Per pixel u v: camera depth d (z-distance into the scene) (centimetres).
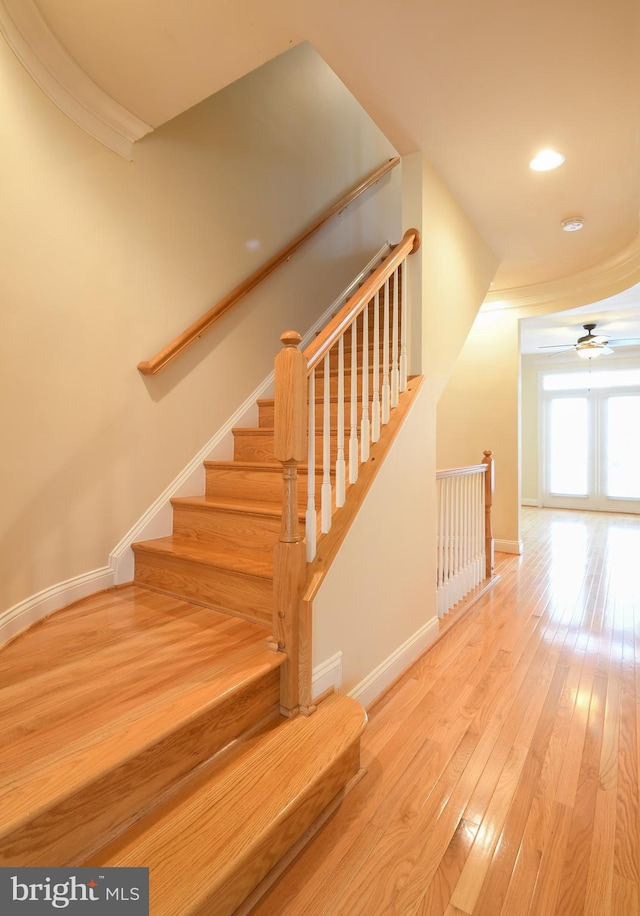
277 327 316
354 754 147
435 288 252
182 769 119
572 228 312
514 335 457
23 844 88
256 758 129
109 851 99
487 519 379
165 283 233
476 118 211
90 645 156
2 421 158
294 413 149
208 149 259
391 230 467
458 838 128
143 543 221
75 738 108
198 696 126
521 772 154
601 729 178
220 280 268
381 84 191
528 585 366
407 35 167
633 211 291
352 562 179
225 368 273
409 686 208
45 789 92
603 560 446
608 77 186
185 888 91
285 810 111
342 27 162
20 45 156
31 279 168
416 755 162
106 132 198
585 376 784
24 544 167
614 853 123
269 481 228
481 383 474
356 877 116
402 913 107
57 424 181
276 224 315
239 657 148
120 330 210
